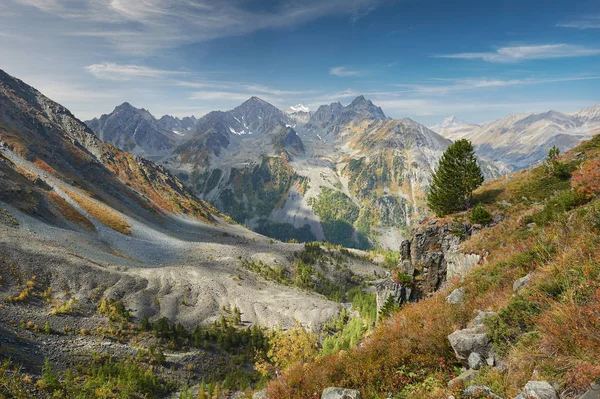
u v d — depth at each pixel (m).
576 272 8.88
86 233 143.88
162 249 163.88
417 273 35.47
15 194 130.50
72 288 91.94
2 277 82.81
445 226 36.16
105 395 56.78
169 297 108.88
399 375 10.30
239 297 124.31
